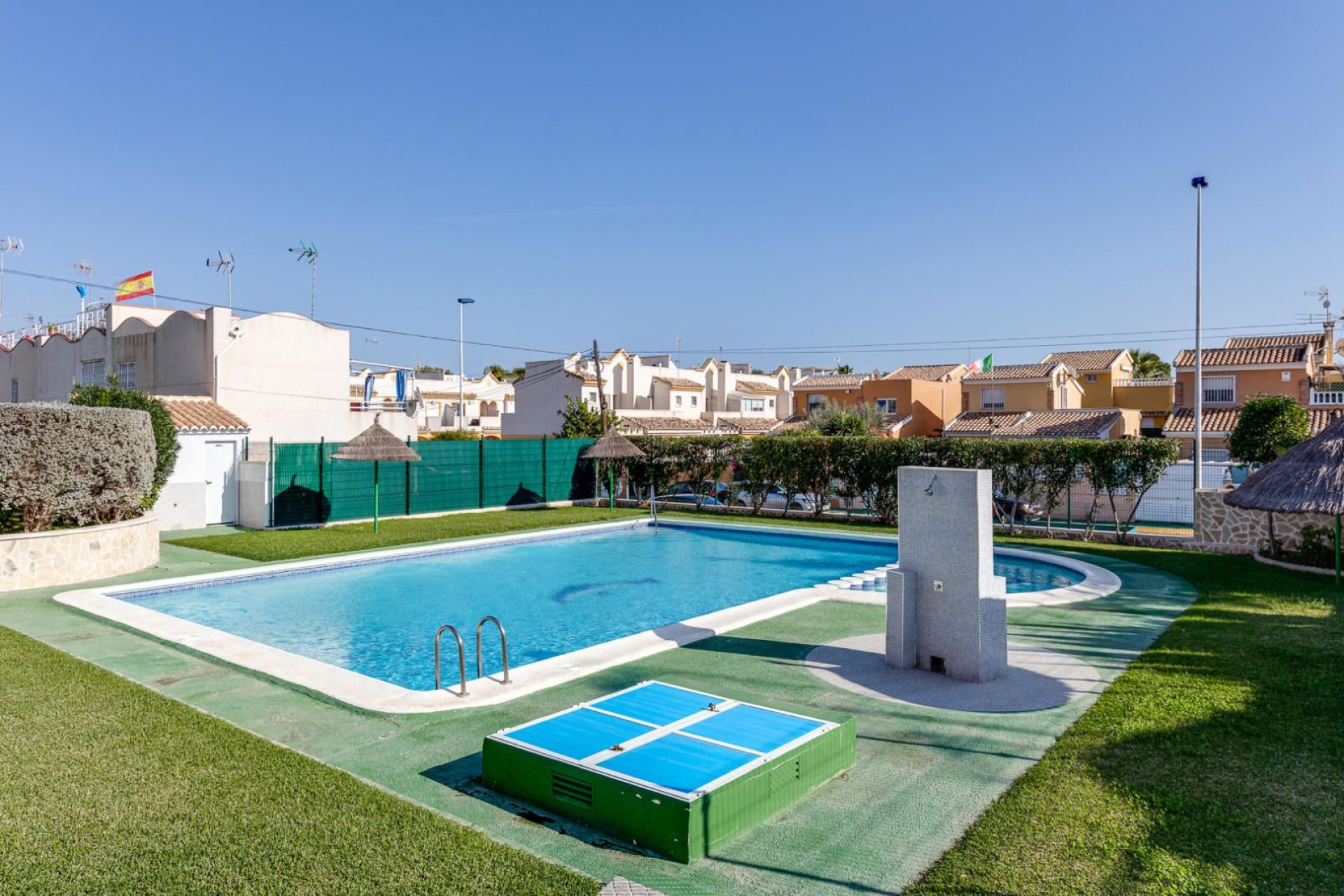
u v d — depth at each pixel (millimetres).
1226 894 4793
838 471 25812
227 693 8938
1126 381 51656
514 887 4895
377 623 14031
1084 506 23609
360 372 55188
